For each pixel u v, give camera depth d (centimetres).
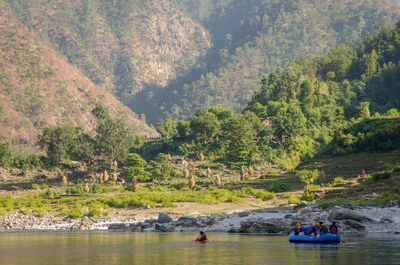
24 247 4141
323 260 2902
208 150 19712
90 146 19975
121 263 3012
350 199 6681
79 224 6988
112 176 17050
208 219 6372
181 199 9119
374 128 13412
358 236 4259
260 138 18588
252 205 8344
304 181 9925
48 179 17262
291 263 2827
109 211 8262
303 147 17800
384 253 3136
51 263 3088
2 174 17788
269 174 13325
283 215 6275
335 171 11388
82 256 3422
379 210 5397
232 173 15862
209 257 3206
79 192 13175
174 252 3550
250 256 3197
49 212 8256
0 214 8112
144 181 15262
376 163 11212
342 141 13662
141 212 7944
